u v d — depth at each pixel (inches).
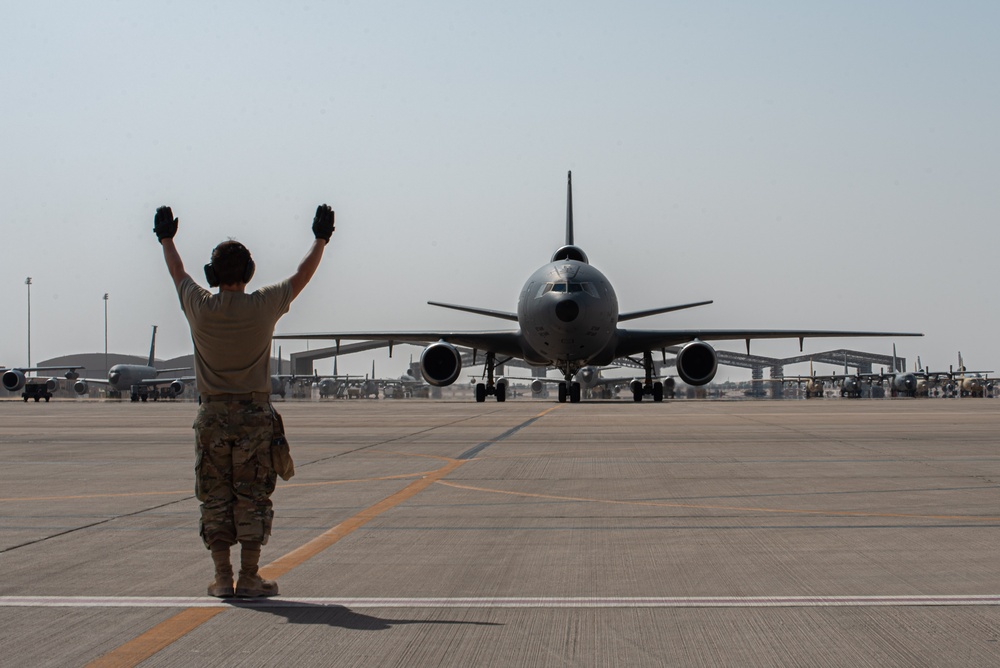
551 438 751.1
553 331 1494.8
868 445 664.4
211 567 291.4
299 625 228.2
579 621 228.5
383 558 301.1
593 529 348.2
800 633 216.7
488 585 264.8
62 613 239.5
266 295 267.3
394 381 4643.2
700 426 891.4
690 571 279.3
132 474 529.3
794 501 409.1
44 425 1035.3
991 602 241.8
